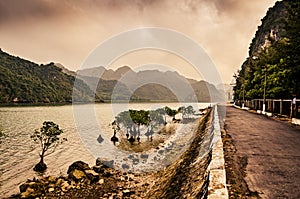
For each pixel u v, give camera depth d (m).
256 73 49.88
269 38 50.50
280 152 9.95
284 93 31.55
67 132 45.50
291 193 5.82
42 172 20.92
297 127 18.59
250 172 7.40
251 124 20.80
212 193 5.40
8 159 25.44
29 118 73.19
